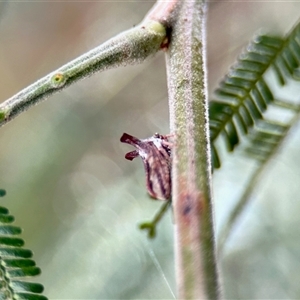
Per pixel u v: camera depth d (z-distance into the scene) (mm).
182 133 88
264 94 112
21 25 331
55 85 90
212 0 257
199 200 83
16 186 326
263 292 202
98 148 313
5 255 90
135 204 253
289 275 202
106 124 313
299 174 199
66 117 328
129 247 237
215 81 255
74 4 325
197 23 99
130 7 311
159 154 88
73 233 271
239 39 254
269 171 194
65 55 335
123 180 279
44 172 322
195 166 86
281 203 207
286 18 240
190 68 94
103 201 270
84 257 250
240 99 112
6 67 342
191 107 90
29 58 342
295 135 188
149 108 302
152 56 97
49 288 252
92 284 238
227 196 198
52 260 268
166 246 227
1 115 88
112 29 316
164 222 230
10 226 90
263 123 114
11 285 89
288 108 113
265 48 114
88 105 321
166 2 100
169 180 88
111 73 312
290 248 205
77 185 307
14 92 344
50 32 335
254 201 204
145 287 225
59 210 303
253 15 251
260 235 208
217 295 80
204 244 81
